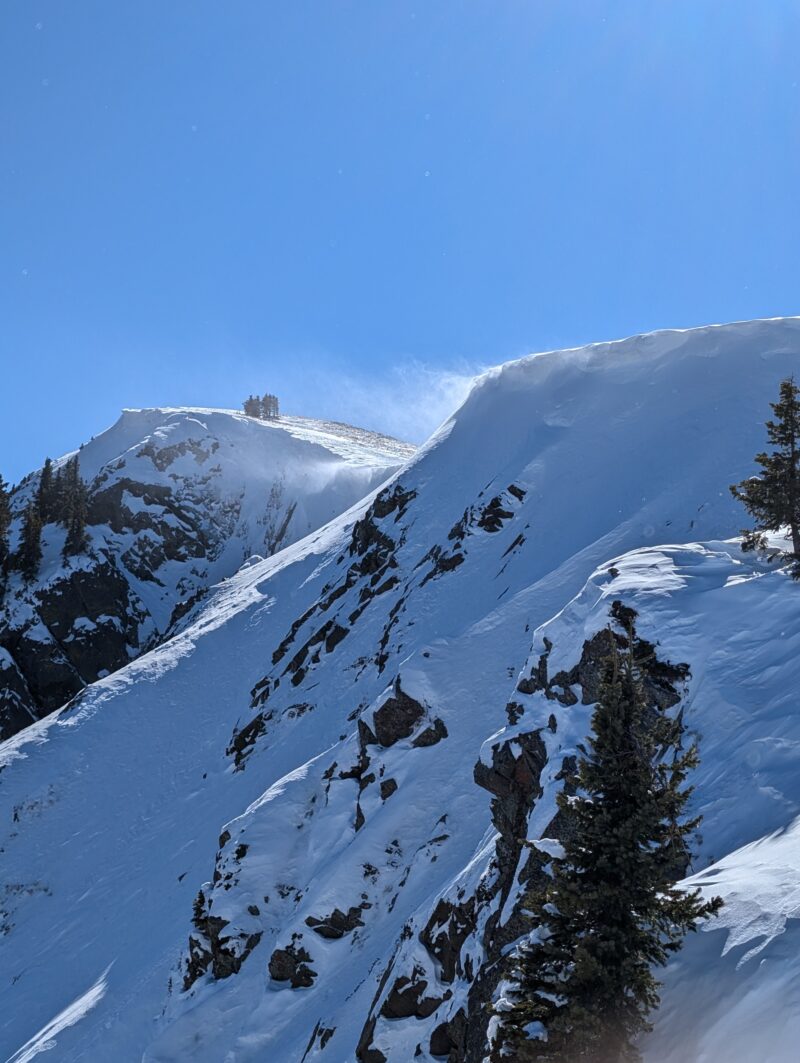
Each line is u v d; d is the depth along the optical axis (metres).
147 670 71.62
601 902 10.35
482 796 31.03
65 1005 41.94
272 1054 27.69
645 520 42.75
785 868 11.60
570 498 49.91
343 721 48.03
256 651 67.75
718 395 52.19
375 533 63.81
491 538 52.06
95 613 118.25
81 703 69.62
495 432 63.12
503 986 16.11
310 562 75.94
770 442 25.06
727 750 16.73
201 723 63.06
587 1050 9.98
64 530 131.75
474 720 34.47
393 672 47.12
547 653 23.98
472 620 45.59
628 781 10.51
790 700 16.88
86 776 62.28
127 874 51.22
